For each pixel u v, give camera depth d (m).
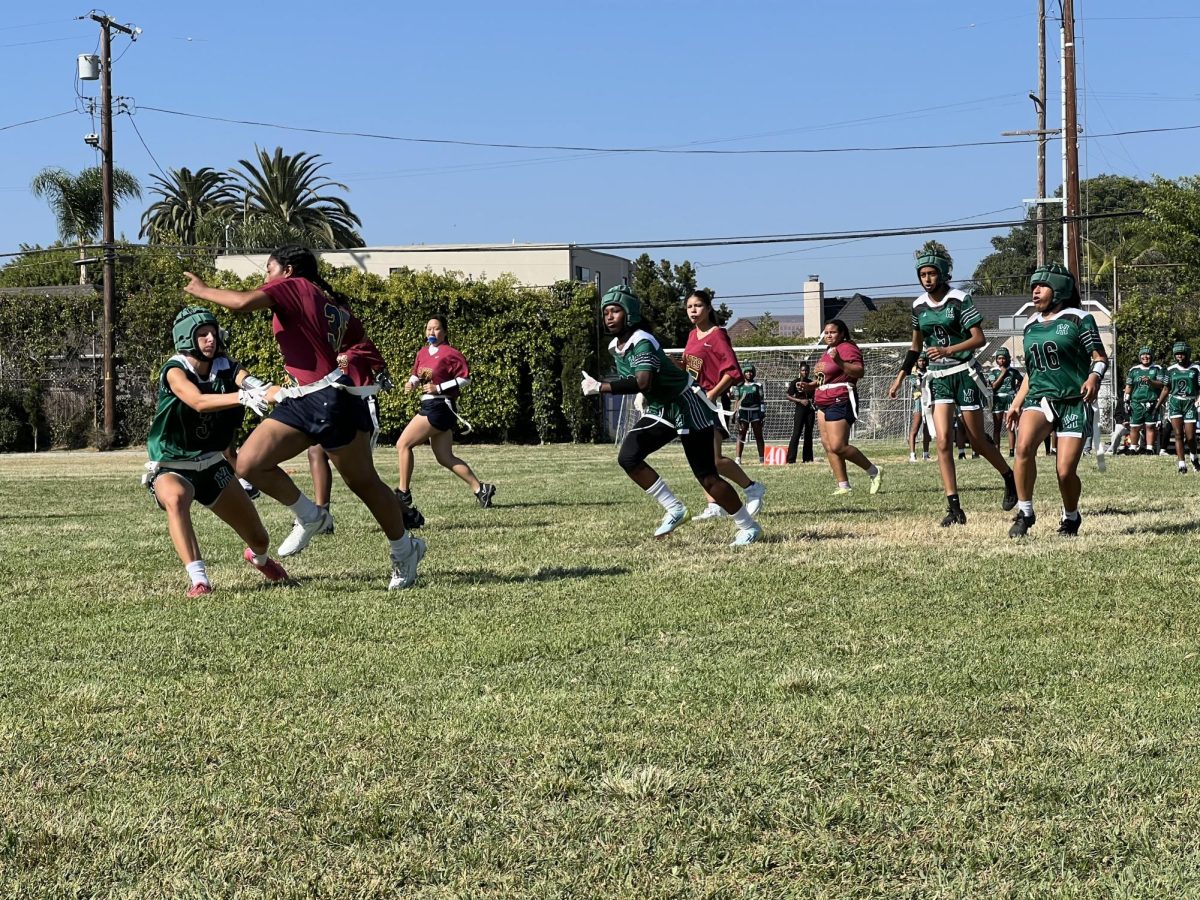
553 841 3.42
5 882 3.21
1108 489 14.15
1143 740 4.13
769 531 10.15
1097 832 3.40
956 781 3.80
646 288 60.34
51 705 4.81
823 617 6.28
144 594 7.45
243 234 56.38
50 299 39.75
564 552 9.09
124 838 3.48
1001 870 3.20
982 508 12.01
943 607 6.46
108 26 37.72
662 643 5.76
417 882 3.20
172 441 7.38
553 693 4.85
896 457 24.05
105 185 37.88
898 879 3.16
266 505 13.83
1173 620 6.00
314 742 4.29
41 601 7.26
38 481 20.28
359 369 7.21
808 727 4.33
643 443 9.52
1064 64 30.17
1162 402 19.66
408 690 4.96
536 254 47.38
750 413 24.06
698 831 3.47
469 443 38.75
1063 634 5.76
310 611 6.71
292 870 3.26
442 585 7.56
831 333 14.24
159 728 4.49
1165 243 35.53
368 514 12.55
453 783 3.88
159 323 39.38
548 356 37.88
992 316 72.38
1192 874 3.12
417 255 47.69
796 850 3.33
